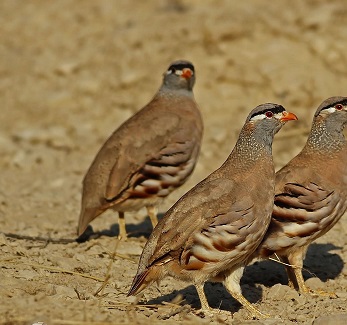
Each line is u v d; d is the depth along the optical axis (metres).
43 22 27.83
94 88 23.95
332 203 12.36
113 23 26.84
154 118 15.07
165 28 25.12
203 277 11.28
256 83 22.69
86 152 21.52
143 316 10.86
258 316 11.41
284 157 19.86
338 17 24.17
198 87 22.95
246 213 11.16
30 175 20.06
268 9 25.12
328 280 13.23
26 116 23.53
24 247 13.88
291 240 12.30
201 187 11.41
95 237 15.02
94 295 11.70
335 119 12.59
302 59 22.88
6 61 25.95
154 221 15.05
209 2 26.59
